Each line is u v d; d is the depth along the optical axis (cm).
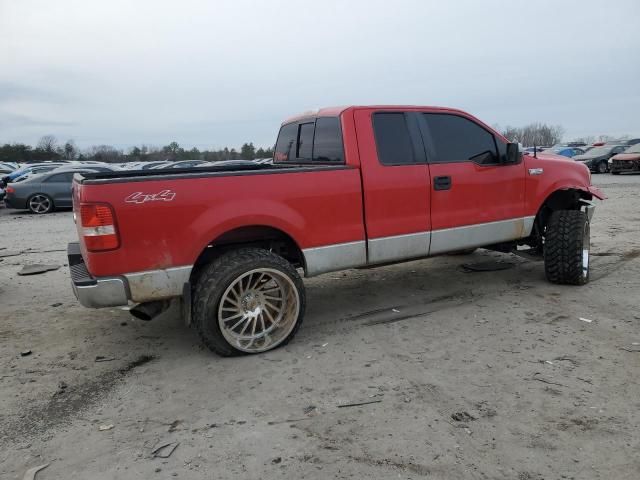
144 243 362
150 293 369
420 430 287
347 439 281
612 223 980
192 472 258
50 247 937
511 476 245
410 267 678
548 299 513
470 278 609
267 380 358
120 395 345
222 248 426
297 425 298
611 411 298
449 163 489
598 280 575
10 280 676
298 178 412
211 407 324
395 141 465
